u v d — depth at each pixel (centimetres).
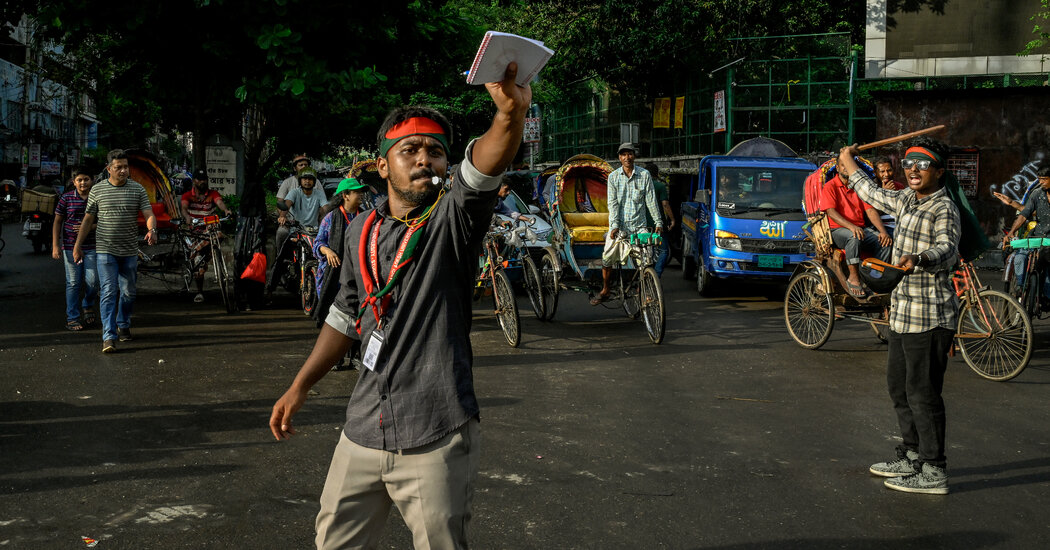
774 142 1867
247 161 1833
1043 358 851
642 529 409
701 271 1349
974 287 788
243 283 1121
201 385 686
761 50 2486
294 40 1076
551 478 480
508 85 217
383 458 246
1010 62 2378
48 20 1106
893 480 472
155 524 405
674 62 2606
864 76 2552
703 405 650
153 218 859
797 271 923
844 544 396
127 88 1330
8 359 779
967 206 522
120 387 676
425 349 246
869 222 884
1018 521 427
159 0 1091
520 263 1262
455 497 244
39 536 388
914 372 470
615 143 2980
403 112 257
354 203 730
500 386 704
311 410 615
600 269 1100
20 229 2850
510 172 1745
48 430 554
